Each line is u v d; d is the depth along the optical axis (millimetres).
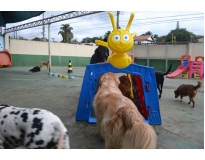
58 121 1865
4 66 17828
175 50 19031
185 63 13766
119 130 2242
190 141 3262
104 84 3188
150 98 4023
